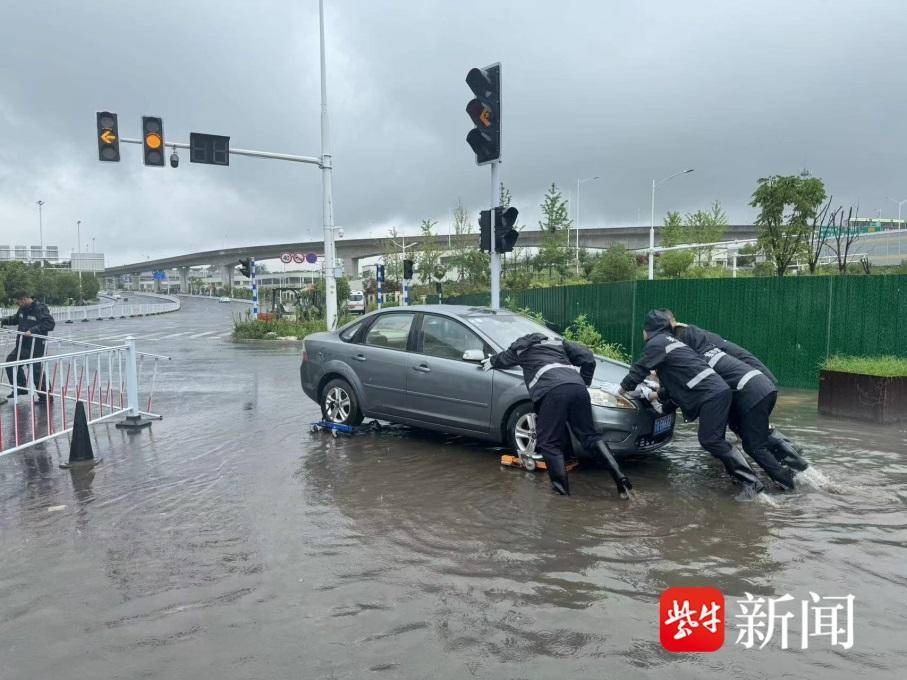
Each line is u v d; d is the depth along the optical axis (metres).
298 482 5.92
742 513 5.03
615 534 4.61
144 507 5.30
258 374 14.71
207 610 3.58
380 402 7.51
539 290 17.86
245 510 5.19
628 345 13.65
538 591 3.77
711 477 6.04
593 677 2.95
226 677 2.96
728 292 12.01
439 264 44.75
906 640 3.25
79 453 6.73
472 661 3.07
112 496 5.61
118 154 16.27
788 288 11.32
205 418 9.15
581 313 15.55
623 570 4.03
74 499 5.53
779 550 4.31
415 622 3.43
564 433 5.58
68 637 3.33
